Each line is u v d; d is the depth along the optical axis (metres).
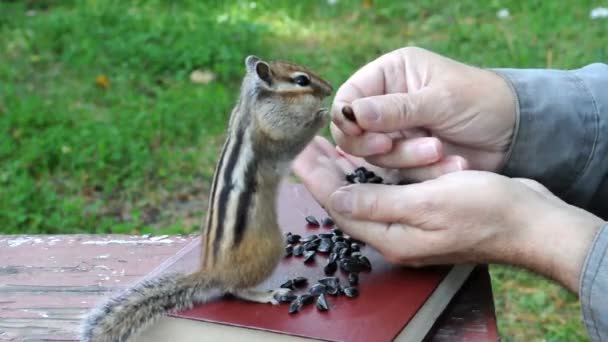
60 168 2.00
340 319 1.07
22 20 2.97
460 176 1.12
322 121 1.24
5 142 2.07
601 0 2.77
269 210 1.15
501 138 1.21
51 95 2.37
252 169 1.17
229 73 2.46
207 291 1.10
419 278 1.12
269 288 1.11
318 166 1.21
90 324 1.09
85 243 1.24
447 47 2.49
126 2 3.11
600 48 2.36
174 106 2.22
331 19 2.88
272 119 1.21
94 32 2.77
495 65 2.33
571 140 1.21
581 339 1.53
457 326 1.11
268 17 2.90
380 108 1.16
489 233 1.10
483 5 2.88
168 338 1.09
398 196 1.12
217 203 1.14
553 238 1.09
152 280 1.10
